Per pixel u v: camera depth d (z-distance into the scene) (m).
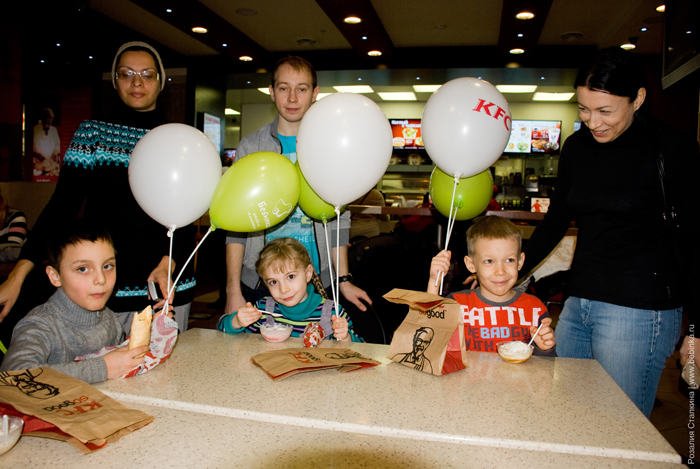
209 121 7.04
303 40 6.06
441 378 0.97
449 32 5.63
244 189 1.25
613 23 5.18
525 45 5.57
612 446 0.71
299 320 1.52
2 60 5.32
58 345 1.12
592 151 1.32
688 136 1.18
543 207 6.92
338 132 1.23
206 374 0.97
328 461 0.66
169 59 6.70
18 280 1.30
